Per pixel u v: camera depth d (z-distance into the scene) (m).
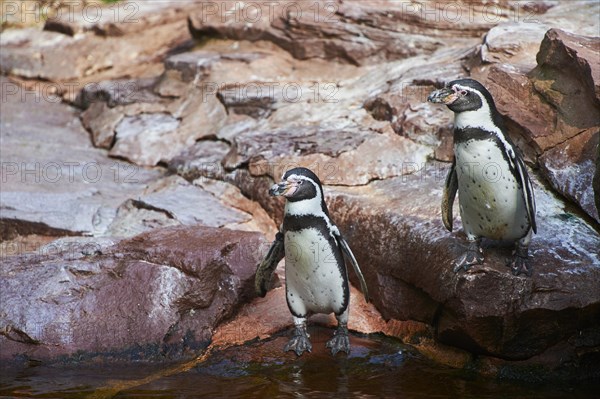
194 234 10.43
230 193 12.62
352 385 8.65
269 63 15.48
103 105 15.95
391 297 9.88
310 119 13.51
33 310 9.52
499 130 8.33
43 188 12.82
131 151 14.44
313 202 8.78
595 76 9.90
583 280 8.53
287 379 8.81
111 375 9.08
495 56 12.27
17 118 16.06
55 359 9.34
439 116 12.12
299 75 15.33
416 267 9.40
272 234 11.82
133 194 12.99
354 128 12.90
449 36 14.92
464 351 9.17
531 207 8.22
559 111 10.52
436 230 9.49
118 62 18.06
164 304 9.62
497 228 8.56
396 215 10.14
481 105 8.27
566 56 10.49
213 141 14.17
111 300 9.66
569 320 8.53
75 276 9.87
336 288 9.11
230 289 9.95
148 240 10.32
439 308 9.18
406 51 14.90
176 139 14.48
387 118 12.85
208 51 16.44
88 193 12.78
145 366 9.32
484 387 8.59
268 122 13.81
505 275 8.43
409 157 11.78
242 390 8.57
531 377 8.81
